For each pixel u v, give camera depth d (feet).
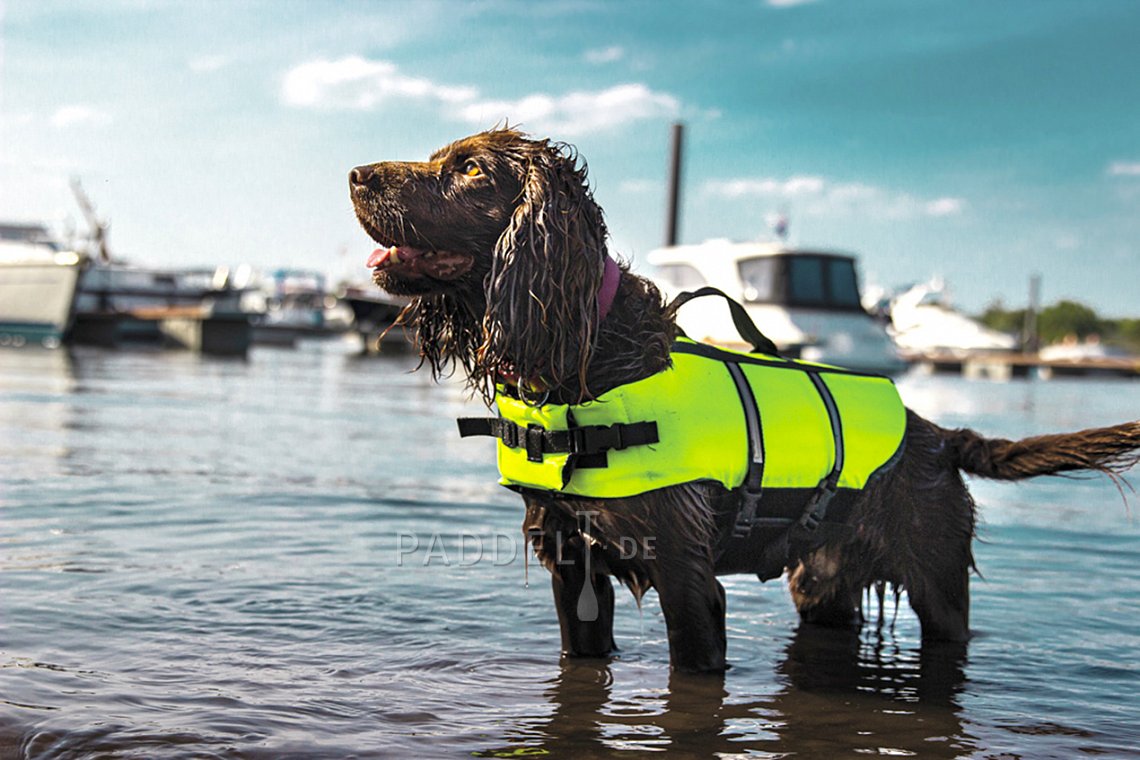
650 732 10.14
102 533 18.08
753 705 11.07
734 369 12.72
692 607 11.91
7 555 16.21
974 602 15.71
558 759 9.33
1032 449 13.58
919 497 13.73
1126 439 13.03
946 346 212.64
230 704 10.39
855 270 67.21
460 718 10.35
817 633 14.23
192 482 23.73
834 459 12.94
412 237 11.35
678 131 97.55
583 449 11.62
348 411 45.19
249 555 16.94
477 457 30.37
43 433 31.58
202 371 73.51
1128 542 20.06
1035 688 11.94
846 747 9.90
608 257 11.68
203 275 139.03
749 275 65.00
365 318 128.47
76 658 11.67
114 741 9.26
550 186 11.10
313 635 12.98
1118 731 10.54
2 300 112.47
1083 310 367.04
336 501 21.94
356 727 9.94
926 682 12.11
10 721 9.65
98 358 87.20
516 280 11.01
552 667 12.21
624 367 11.65
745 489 12.20
